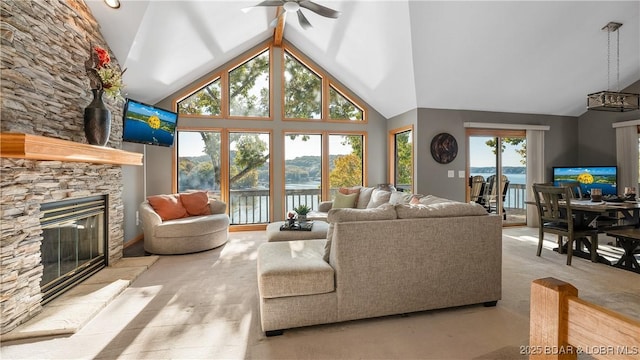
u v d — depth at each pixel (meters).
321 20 4.53
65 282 2.64
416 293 2.21
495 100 5.28
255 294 2.66
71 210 2.77
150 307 2.40
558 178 5.49
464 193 5.45
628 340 0.47
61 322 2.10
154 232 3.92
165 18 3.61
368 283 2.11
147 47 3.87
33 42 2.29
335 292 2.07
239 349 1.84
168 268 3.39
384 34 4.13
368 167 6.16
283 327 1.97
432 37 3.90
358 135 6.20
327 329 2.06
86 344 1.89
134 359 1.74
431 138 5.30
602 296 2.57
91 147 2.56
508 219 5.77
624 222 4.46
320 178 6.01
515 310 2.34
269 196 5.77
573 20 3.78
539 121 5.85
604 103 3.76
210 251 4.12
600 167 5.12
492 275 2.38
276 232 3.54
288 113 5.87
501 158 5.69
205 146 5.52
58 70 2.60
